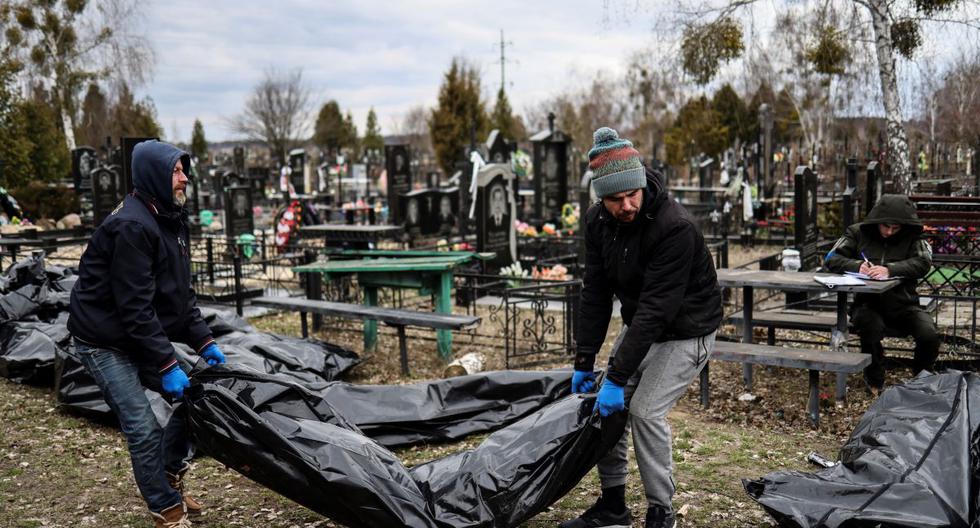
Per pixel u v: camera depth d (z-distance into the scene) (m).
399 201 15.77
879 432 3.64
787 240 16.52
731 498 3.84
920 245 5.37
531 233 13.88
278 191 32.09
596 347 3.40
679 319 3.09
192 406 3.07
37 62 32.38
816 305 7.81
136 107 45.75
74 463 4.46
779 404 5.44
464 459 3.28
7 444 4.74
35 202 22.06
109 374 3.18
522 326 8.73
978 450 3.36
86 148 25.14
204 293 10.09
